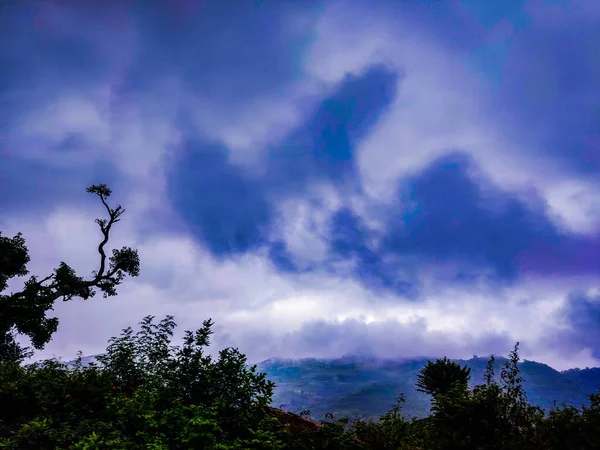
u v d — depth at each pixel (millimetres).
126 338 9031
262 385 7695
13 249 20062
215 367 7918
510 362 7406
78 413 6914
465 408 7113
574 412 6816
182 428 6324
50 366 8430
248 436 6906
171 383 7680
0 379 7793
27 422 6586
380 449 8047
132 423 6418
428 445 7426
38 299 20125
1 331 19484
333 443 7336
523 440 6562
